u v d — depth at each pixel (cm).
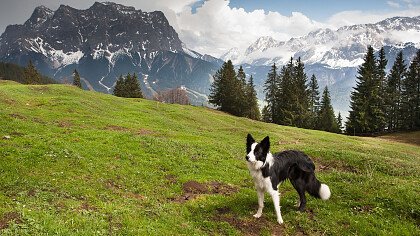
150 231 1064
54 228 932
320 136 5750
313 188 1352
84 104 4828
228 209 1398
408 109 8900
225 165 2180
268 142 1225
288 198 1532
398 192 1562
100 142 2250
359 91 8550
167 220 1195
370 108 8338
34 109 3956
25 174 1446
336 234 1234
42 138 2102
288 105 9356
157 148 2280
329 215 1359
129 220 1113
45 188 1322
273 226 1270
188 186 1672
